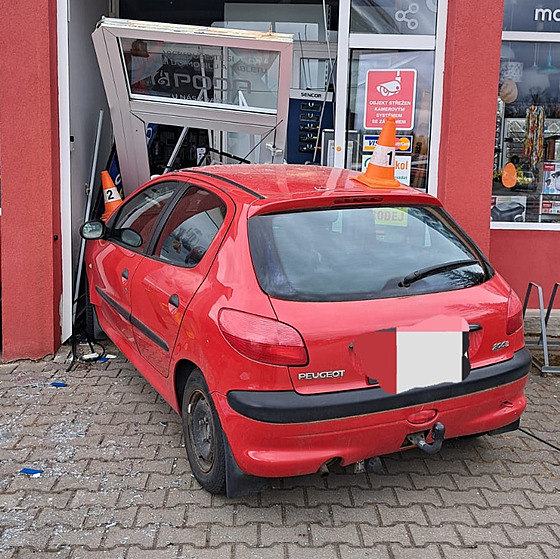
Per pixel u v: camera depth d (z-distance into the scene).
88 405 4.48
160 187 4.47
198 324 3.19
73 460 3.75
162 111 5.79
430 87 5.91
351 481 3.59
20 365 5.23
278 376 2.85
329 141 6.72
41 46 5.00
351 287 3.06
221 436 3.13
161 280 3.76
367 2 5.86
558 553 2.99
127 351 4.55
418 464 3.78
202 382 3.28
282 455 2.90
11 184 5.12
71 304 5.57
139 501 3.35
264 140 5.96
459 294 3.21
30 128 5.08
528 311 7.01
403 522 3.21
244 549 2.98
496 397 3.27
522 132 7.08
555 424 4.35
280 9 8.55
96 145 6.57
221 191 3.61
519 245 7.05
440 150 5.78
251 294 2.99
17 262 5.22
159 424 4.21
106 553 2.95
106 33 5.27
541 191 7.11
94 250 5.15
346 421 2.90
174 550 2.97
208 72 5.57
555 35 6.92
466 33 5.31
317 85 8.26
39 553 2.95
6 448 3.87
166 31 5.24
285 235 3.17
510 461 3.83
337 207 3.37
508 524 3.21
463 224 5.55
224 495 3.40
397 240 3.33
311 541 3.05
